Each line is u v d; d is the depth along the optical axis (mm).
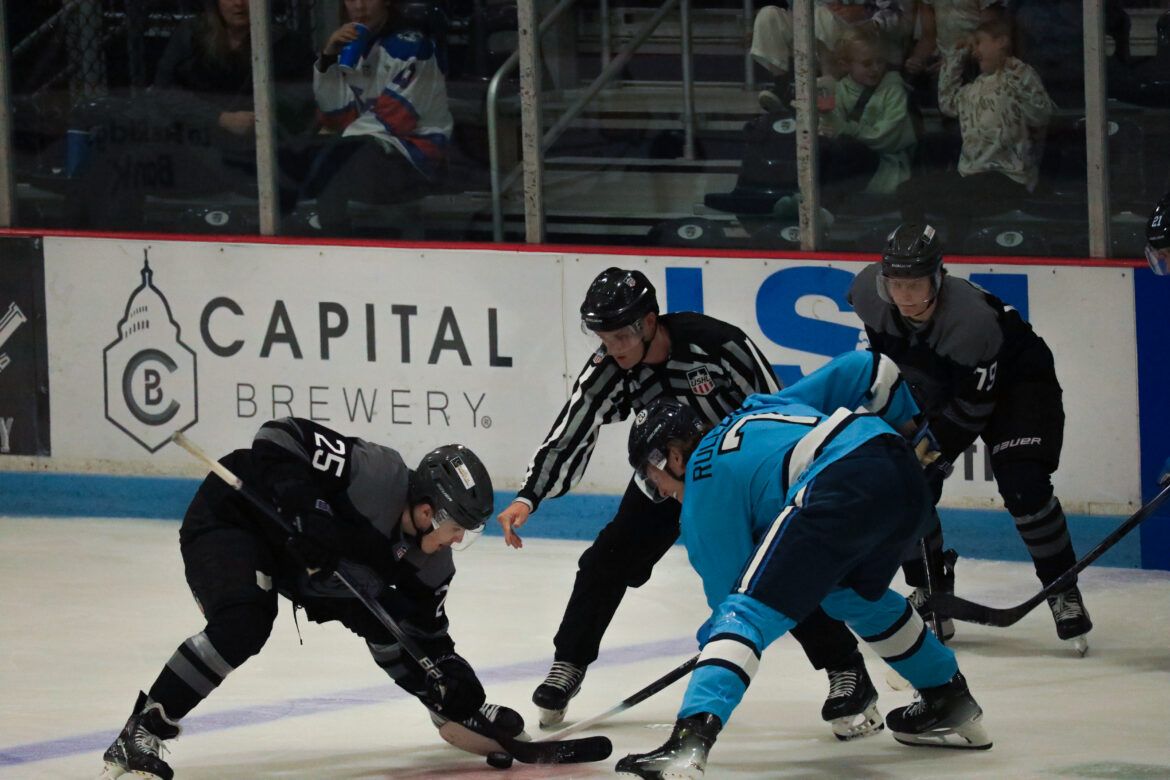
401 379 23734
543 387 23156
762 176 22609
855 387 13508
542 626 19219
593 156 23344
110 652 18297
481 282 23203
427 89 23750
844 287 21891
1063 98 21141
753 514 12797
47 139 25406
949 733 14281
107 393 24828
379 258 23594
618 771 12180
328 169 24219
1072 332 20938
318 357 24016
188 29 24438
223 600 13141
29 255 24906
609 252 22734
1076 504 21125
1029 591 20078
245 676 17328
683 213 23125
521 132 23438
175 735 13273
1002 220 21688
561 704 15602
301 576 13586
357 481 13117
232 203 24750
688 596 20516
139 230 25172
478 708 13852
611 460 23016
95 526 24406
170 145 24797
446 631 14062
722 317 22516
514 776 13945
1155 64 20688
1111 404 20812
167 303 24453
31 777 14164
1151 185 20953
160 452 24703
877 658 17562
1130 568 20922
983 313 16969
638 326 14945
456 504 12930
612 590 15695
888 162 22031
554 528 23438
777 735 15070
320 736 15289
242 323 24219
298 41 24016
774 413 12984
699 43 22578
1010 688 16516
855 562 12641
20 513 25281
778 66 22281
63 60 25094
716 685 12148
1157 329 20500
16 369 25141
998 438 17734
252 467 13477
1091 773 13602
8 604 20359
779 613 12367
